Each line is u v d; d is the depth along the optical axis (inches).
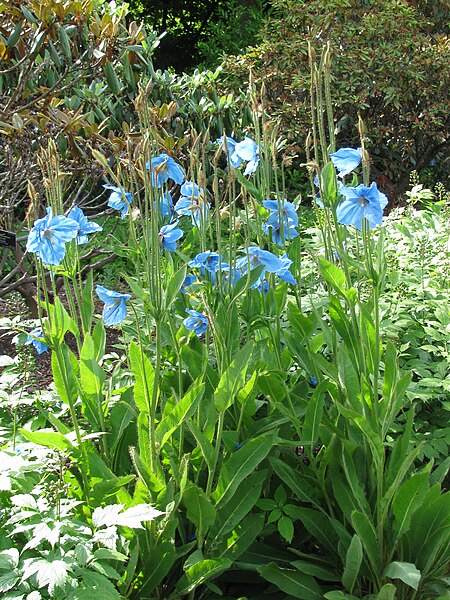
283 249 108.0
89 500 87.2
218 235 99.1
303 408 102.5
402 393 90.5
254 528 93.4
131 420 102.2
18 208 226.1
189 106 229.6
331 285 97.0
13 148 179.0
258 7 581.9
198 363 102.2
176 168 100.7
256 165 106.9
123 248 98.2
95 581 70.7
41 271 91.7
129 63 192.2
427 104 364.2
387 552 93.5
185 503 87.3
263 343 108.1
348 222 86.7
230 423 103.4
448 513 90.9
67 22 174.1
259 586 101.0
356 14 370.9
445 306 138.5
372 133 362.3
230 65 372.5
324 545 97.3
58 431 100.3
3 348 181.5
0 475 77.5
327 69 89.0
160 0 620.4
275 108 355.6
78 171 186.2
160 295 85.1
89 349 95.4
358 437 97.5
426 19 401.1
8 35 171.0
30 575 70.6
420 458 111.5
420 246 167.9
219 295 102.3
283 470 96.7
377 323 90.3
